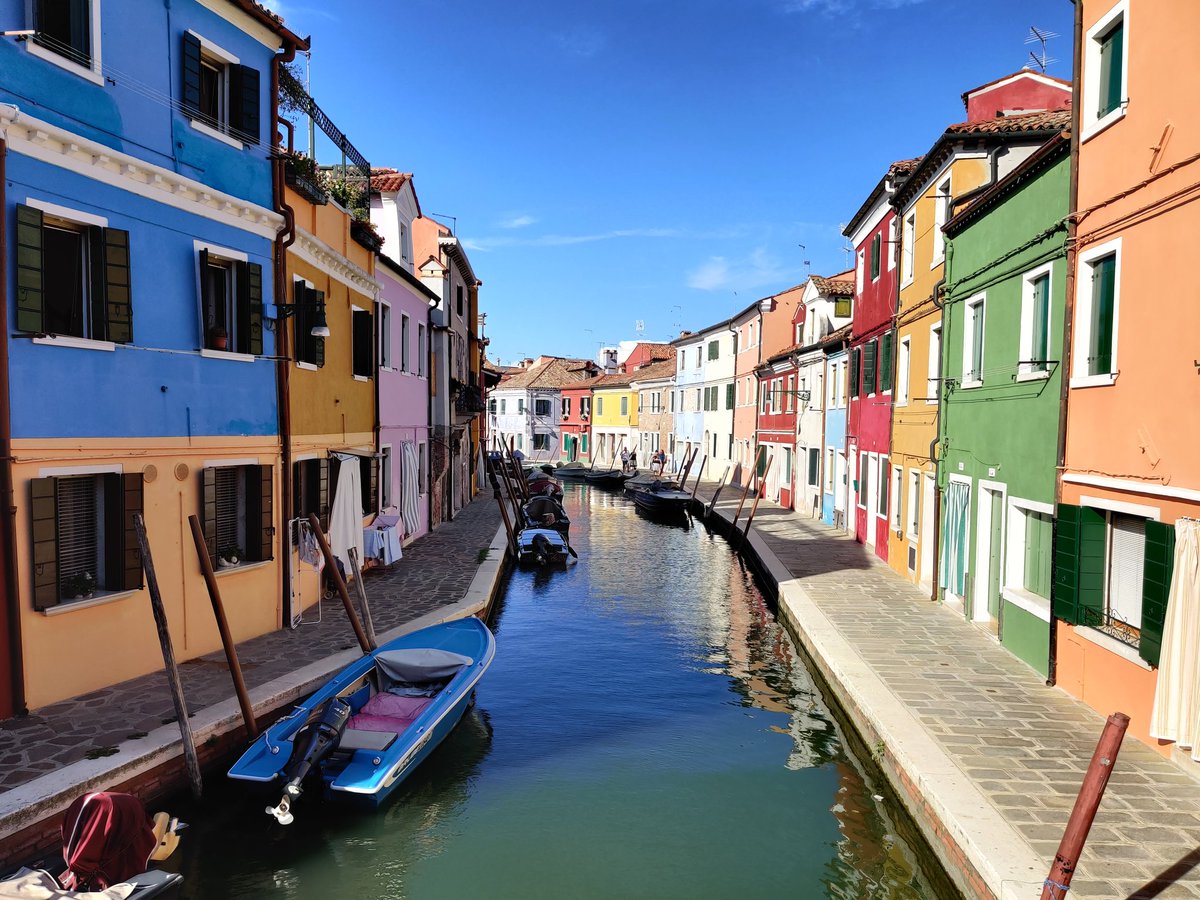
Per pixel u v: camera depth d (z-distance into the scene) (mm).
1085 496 8383
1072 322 8664
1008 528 10406
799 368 28219
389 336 17016
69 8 7750
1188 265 6719
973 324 12156
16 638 7301
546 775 8461
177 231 9023
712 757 8930
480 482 37500
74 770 6277
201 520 9422
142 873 5906
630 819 7535
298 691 8539
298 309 11430
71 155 7656
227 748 7504
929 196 14367
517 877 6598
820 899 6320
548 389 65000
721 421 40125
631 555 22328
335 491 12797
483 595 13406
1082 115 8547
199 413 9352
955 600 12641
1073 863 4695
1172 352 6922
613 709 10445
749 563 20578
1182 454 6773
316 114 12188
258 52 10328
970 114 15711
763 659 12625
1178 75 6887
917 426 14961
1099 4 8273
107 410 8133
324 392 12719
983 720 7906
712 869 6723
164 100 8805
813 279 26375
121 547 8219
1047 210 9422
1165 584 6828
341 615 11820
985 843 5531
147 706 7719
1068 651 8711
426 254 25484
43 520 7441
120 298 8133
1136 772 6660
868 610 12750
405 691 8945
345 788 6781
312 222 12266
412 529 18719
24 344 7316
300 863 6699
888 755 7570
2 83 7062
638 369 58875
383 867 6688
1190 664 6367
